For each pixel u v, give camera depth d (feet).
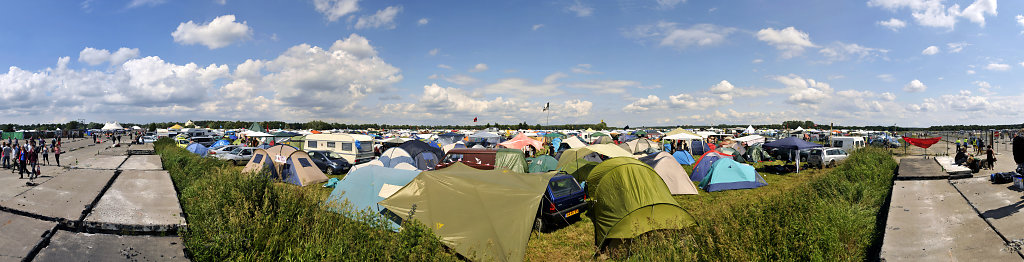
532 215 25.62
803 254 16.67
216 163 55.11
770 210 20.33
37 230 20.17
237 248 16.76
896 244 18.40
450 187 27.53
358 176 35.14
